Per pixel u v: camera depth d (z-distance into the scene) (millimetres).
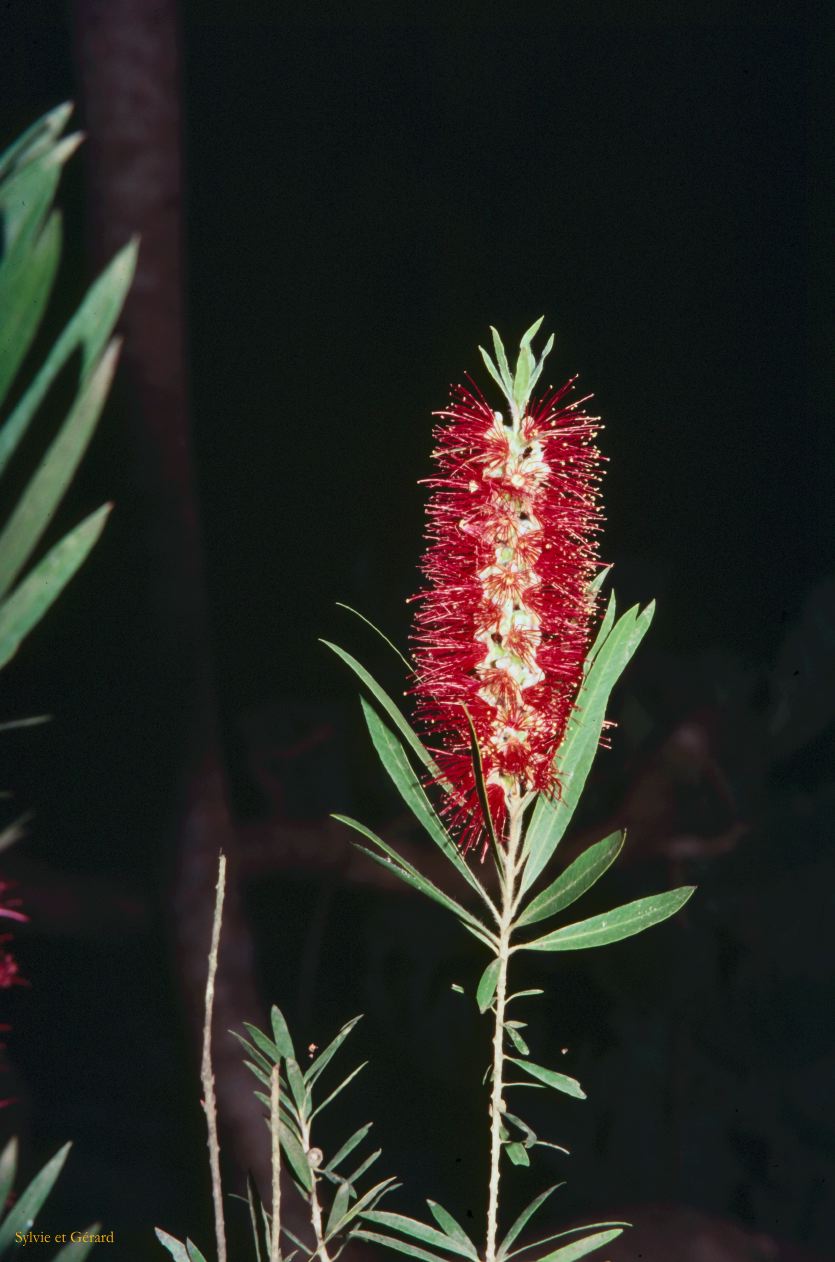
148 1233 1871
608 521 3559
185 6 3314
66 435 743
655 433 3586
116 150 1529
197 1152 1575
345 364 3666
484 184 3580
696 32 3385
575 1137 1945
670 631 3430
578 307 3619
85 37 1530
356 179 3576
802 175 3422
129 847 2729
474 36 3432
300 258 3621
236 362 3658
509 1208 1935
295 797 2154
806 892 1938
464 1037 2146
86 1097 2293
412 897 2148
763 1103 1888
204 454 3648
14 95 2871
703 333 3572
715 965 1948
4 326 743
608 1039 1976
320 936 2238
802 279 3467
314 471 3660
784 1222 1785
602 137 3520
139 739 1627
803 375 3463
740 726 2016
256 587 3611
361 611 2879
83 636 2762
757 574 3469
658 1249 1739
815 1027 1914
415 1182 2031
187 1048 1571
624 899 1992
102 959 2525
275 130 3516
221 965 1570
